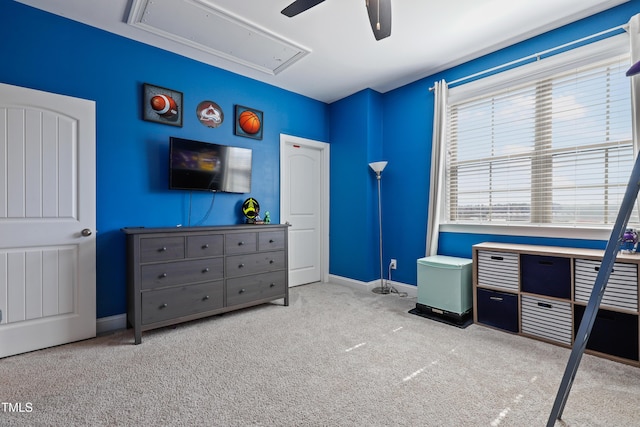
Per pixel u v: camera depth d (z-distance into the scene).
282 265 3.15
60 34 2.33
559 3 2.21
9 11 2.14
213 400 1.58
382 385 1.71
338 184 4.16
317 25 2.47
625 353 1.93
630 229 2.04
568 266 2.16
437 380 1.76
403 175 3.67
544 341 2.28
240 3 2.20
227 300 2.76
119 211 2.60
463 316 2.69
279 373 1.84
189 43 2.73
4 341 2.02
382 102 3.94
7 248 2.04
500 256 2.50
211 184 3.02
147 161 2.75
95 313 2.37
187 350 2.15
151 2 2.17
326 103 4.28
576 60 2.41
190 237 2.54
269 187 3.66
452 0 2.17
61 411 1.47
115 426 1.38
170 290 2.43
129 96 2.64
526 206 2.73
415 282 3.55
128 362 1.97
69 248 2.27
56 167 2.21
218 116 3.20
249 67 3.22
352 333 2.45
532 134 2.69
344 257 4.08
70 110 2.25
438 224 3.23
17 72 2.16
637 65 1.15
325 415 1.46
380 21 1.76
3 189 2.03
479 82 2.98
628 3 2.19
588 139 2.39
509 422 1.40
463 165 3.17
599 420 1.41
